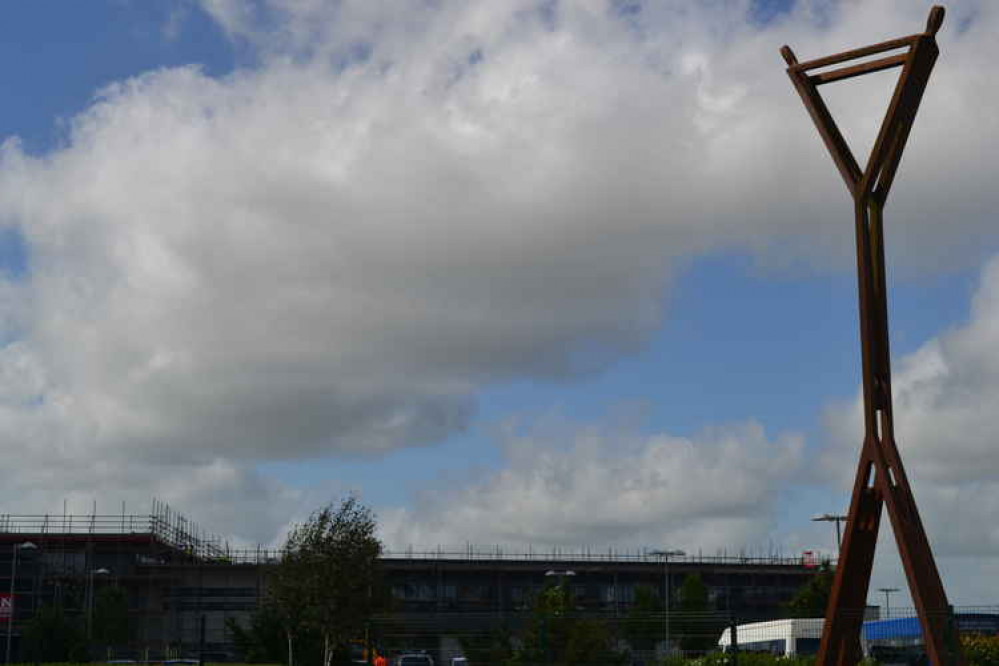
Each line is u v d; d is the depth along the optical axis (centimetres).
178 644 9512
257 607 8488
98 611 9088
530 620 4019
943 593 2458
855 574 2591
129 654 9131
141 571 10112
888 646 3344
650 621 4347
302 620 5169
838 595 2566
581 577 11175
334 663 6662
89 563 10025
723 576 11494
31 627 8175
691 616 4616
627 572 11244
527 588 11012
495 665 3966
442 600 10869
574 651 3884
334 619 5053
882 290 2602
